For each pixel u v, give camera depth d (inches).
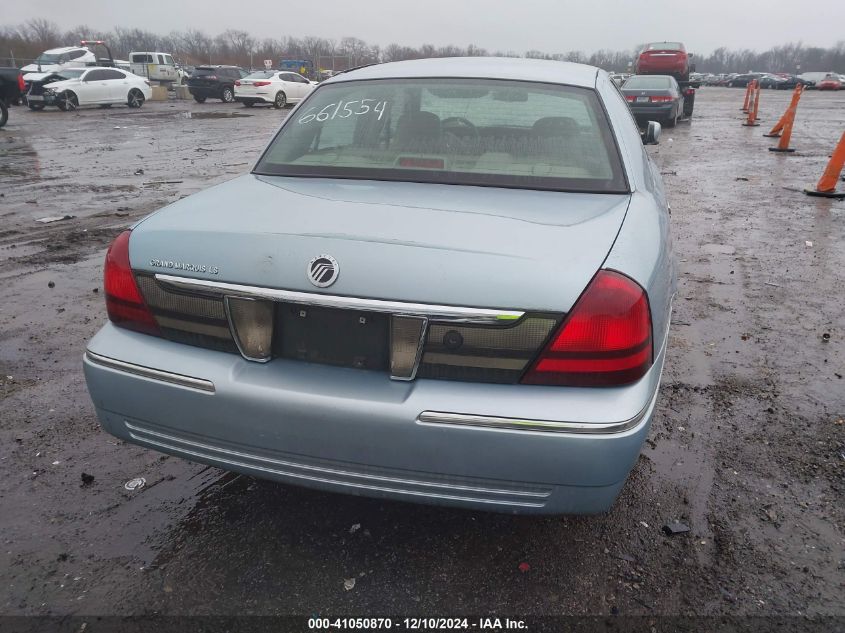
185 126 751.1
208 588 84.3
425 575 86.7
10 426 122.0
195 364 80.0
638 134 125.7
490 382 72.3
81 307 182.9
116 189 358.6
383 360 75.2
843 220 296.7
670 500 102.3
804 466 112.0
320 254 73.5
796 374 146.0
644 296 73.8
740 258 236.1
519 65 122.6
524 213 83.5
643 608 82.0
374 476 75.9
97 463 111.1
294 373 77.1
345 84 121.6
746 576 87.1
